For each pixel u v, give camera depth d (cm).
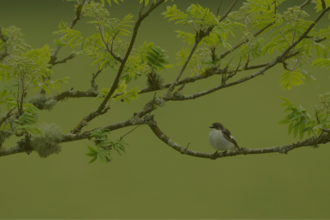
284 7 3475
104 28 726
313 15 4003
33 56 809
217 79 3428
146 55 848
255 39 923
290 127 725
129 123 785
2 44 912
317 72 3406
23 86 681
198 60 921
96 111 802
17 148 778
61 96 946
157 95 3034
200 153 762
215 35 783
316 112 677
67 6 4466
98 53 767
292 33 811
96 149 696
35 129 669
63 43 754
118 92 880
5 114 790
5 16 4016
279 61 823
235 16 880
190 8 779
